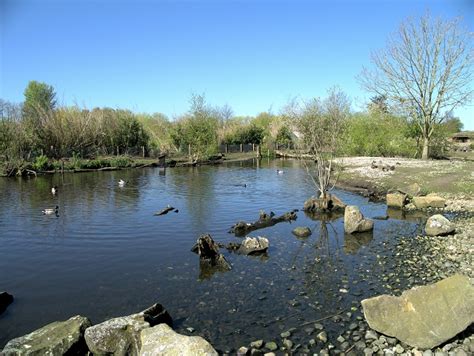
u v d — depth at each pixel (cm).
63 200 2095
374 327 672
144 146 5384
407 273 1001
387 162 3438
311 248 1252
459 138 7319
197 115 4972
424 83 3769
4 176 3247
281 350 651
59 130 4253
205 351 530
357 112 5559
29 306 837
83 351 638
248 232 1459
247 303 838
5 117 3625
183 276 1000
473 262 1058
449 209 1839
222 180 2984
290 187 2600
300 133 2841
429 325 642
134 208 1872
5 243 1295
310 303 834
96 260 1127
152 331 591
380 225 1577
